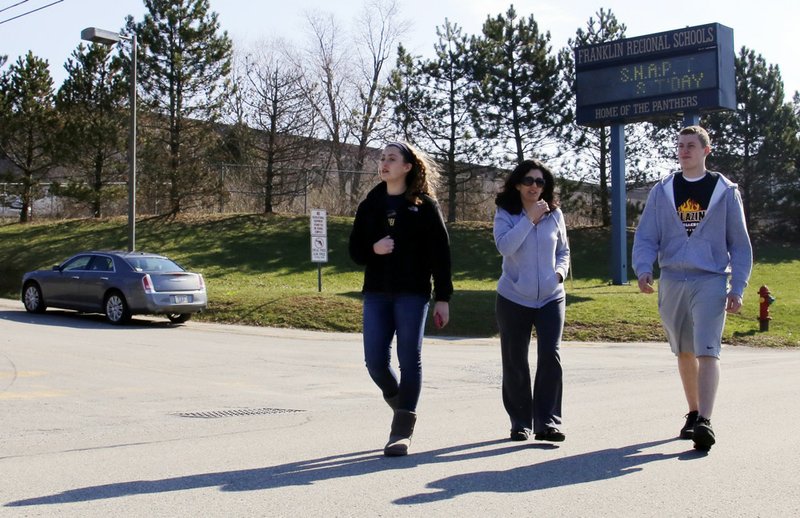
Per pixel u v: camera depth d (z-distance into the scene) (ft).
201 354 44.60
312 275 94.12
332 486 15.84
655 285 89.92
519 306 20.08
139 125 110.63
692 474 16.81
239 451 19.34
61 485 16.06
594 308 66.74
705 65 78.38
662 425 22.35
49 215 125.70
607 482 16.20
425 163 19.33
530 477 16.57
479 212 125.59
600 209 118.32
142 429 22.82
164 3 108.58
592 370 39.17
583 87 84.89
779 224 130.62
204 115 112.78
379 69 168.14
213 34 111.55
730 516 14.05
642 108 81.66
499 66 110.52
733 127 122.21
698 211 19.76
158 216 115.65
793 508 14.49
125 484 16.08
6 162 142.41
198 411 26.18
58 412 25.86
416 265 18.86
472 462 17.90
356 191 128.36
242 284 88.17
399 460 18.13
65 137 110.93
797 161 127.13
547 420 19.89
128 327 59.41
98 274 62.18
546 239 20.02
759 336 60.18
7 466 17.85
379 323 19.15
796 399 26.76
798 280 98.53
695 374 20.47
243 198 122.62
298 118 121.70
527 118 110.11
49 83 119.75
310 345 51.37
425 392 31.45
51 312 68.23
